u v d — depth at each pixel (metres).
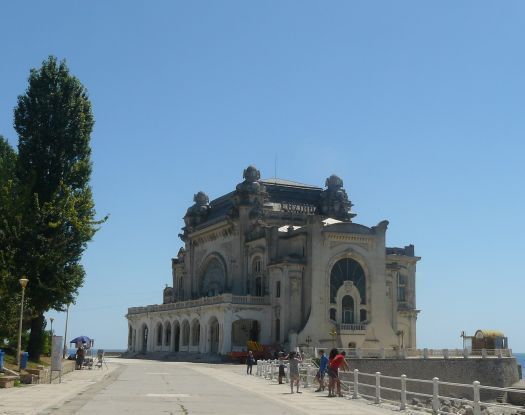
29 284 56.72
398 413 32.09
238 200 117.88
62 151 60.59
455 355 93.31
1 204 56.44
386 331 105.69
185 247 136.38
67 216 58.09
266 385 50.19
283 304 102.81
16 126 60.91
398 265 114.81
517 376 94.56
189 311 113.12
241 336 109.06
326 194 123.69
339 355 41.91
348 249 105.69
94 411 28.12
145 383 49.03
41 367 53.25
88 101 62.62
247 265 114.94
